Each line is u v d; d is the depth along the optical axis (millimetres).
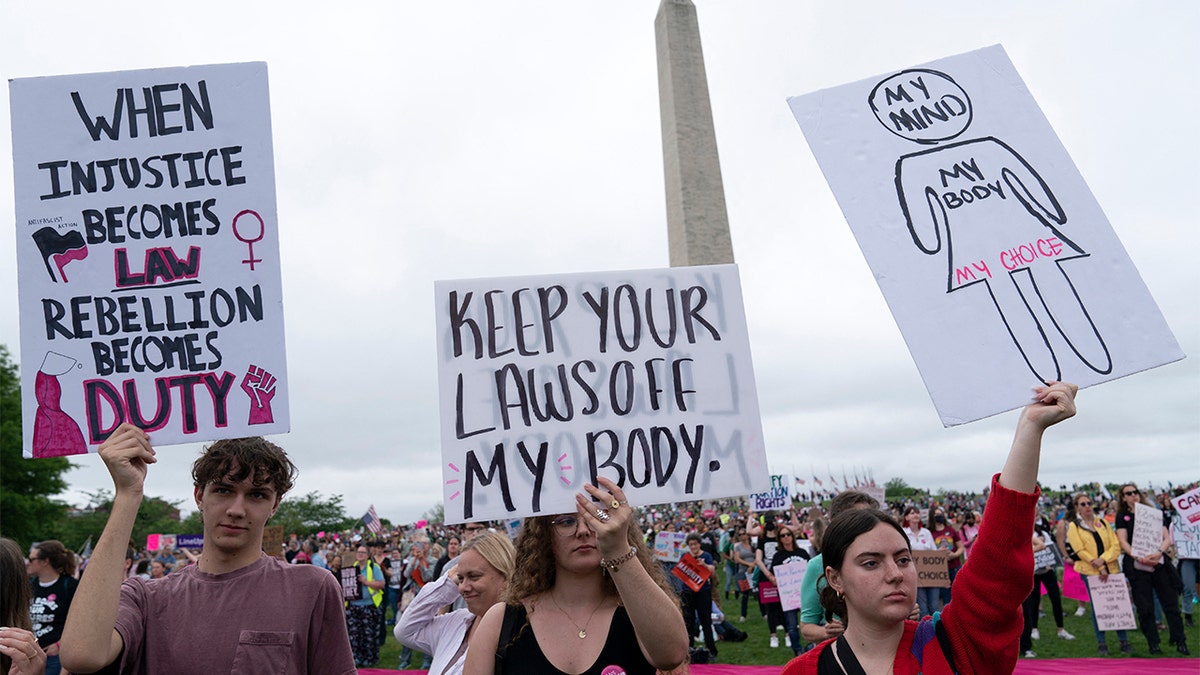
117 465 2812
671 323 3242
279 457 3088
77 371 3037
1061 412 2820
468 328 3186
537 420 3113
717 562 21312
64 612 6727
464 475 3051
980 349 3070
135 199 3182
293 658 2953
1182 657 10406
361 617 14070
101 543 2711
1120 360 3055
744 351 3242
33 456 2967
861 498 4445
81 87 3244
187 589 2998
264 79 3307
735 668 10883
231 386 3066
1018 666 10086
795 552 11750
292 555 18547
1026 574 2615
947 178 3266
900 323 3100
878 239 3207
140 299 3109
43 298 3078
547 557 2967
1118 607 10953
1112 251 3158
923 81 3385
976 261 3164
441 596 4363
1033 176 3252
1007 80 3377
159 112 3256
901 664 2623
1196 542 12250
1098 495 27578
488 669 2846
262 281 3152
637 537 3041
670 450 3121
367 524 29234
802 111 3371
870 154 3307
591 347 3195
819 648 2766
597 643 2787
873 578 2623
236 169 3230
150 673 2850
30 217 3133
